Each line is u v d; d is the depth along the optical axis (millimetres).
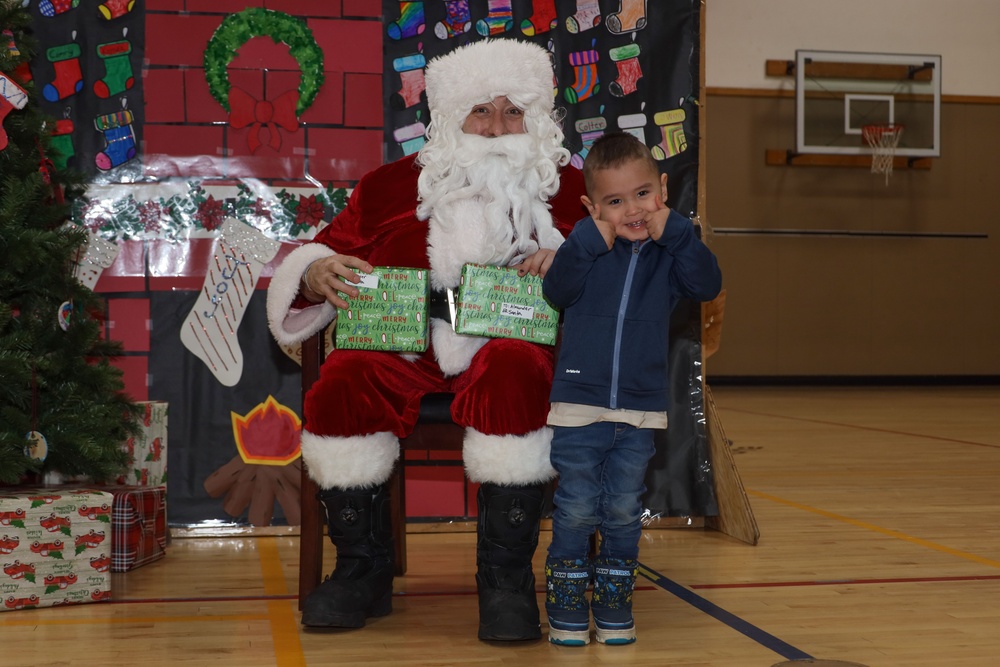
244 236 3004
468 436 1930
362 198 2207
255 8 3002
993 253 10789
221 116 3002
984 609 2113
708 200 10383
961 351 10797
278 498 3016
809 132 10289
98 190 2953
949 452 5203
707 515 3074
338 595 1935
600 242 1779
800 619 2035
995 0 10500
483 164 2068
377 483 2008
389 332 2002
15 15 2438
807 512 3396
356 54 3039
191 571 2512
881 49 10391
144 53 2977
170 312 2984
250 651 1815
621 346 1813
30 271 2342
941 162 10641
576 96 3074
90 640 1887
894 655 1779
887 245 10641
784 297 10539
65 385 2400
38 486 2432
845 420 7023
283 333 2090
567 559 1850
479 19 3059
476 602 2205
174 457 2982
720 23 10281
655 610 2115
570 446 1818
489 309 1979
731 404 8469
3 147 2244
